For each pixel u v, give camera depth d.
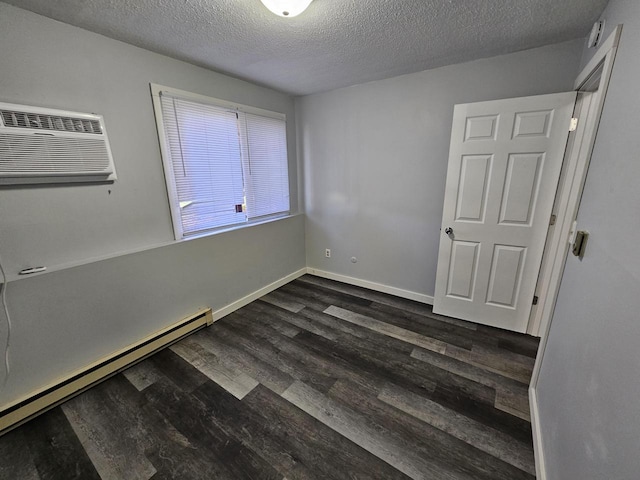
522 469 1.25
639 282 0.68
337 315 2.65
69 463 1.31
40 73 1.48
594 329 0.93
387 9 1.45
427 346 2.15
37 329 1.56
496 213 2.19
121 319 1.92
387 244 3.01
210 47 1.87
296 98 3.24
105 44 1.70
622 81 1.01
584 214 1.23
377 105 2.71
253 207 2.92
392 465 1.28
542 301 2.19
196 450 1.36
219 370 1.92
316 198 3.42
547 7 1.45
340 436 1.43
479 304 2.43
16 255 1.49
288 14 1.31
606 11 1.38
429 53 2.02
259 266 3.01
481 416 1.52
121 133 1.83
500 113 2.02
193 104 2.22
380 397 1.67
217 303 2.60
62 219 1.63
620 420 0.68
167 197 2.14
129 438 1.43
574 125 1.85
